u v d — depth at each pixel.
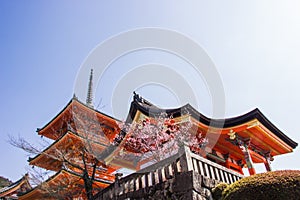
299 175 4.43
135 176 7.08
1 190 18.48
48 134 18.16
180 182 5.71
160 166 6.66
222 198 4.97
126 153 12.74
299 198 4.09
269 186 4.27
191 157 6.14
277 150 13.09
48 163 15.88
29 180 14.66
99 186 13.27
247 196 4.35
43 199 14.12
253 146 12.48
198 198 5.36
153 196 6.18
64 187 12.94
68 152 14.09
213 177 6.38
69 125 14.30
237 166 13.45
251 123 10.23
